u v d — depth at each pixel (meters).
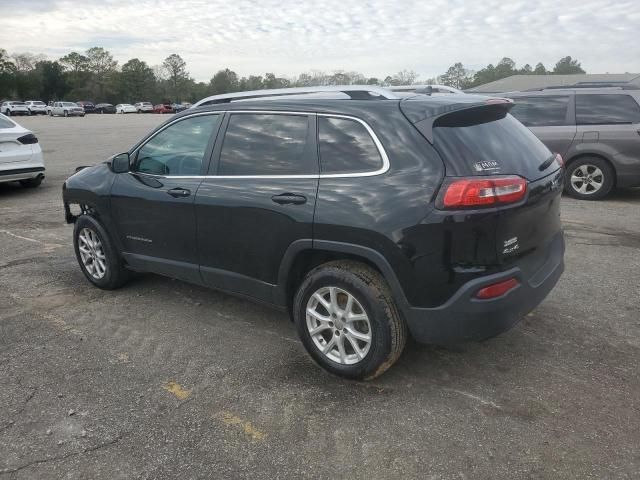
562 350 3.84
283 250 3.59
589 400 3.23
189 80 119.00
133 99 110.44
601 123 8.67
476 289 3.02
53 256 6.27
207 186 4.00
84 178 5.08
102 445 2.91
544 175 3.45
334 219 3.28
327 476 2.65
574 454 2.76
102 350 3.96
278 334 4.20
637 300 4.69
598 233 6.85
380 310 3.22
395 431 2.97
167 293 5.06
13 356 3.87
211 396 3.35
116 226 4.79
